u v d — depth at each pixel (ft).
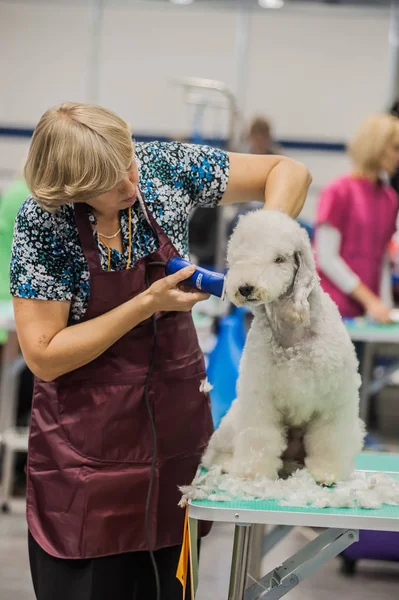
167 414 7.20
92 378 6.98
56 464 6.98
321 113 33.55
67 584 6.98
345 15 32.99
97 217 6.84
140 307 6.54
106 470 6.98
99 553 6.91
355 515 6.30
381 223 17.08
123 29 33.50
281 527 9.85
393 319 16.84
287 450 7.93
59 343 6.61
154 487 7.10
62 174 6.19
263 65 33.50
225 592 12.53
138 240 7.00
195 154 7.39
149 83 33.68
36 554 7.07
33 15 33.42
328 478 7.14
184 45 33.53
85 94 33.86
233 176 7.50
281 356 7.00
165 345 7.18
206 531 7.97
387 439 21.03
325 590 12.80
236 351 12.84
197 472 7.25
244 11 33.24
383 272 17.89
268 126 22.71
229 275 6.84
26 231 6.67
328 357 6.91
